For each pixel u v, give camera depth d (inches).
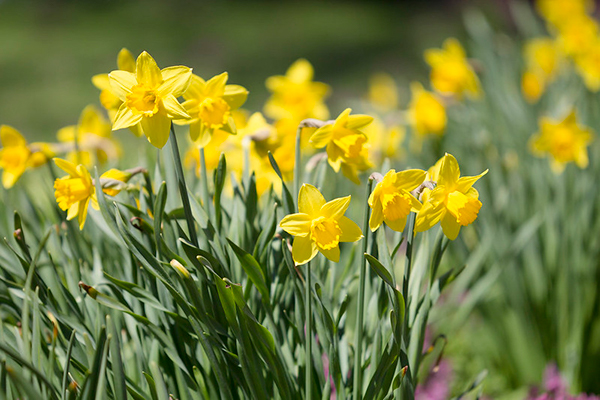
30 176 103.9
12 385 69.6
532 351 90.3
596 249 87.0
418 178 69.2
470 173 99.8
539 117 115.0
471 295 87.0
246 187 75.2
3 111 356.2
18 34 517.3
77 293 73.9
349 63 404.5
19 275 75.0
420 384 87.4
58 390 70.9
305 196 68.9
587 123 106.8
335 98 313.0
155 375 69.8
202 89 71.7
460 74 103.8
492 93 116.1
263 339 70.5
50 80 410.0
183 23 524.1
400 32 465.4
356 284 79.1
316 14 527.5
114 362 68.5
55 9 571.2
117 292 73.5
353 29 480.4
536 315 89.6
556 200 88.7
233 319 70.2
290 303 74.9
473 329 103.0
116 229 70.6
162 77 69.2
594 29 112.3
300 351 72.8
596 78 109.5
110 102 73.2
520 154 106.5
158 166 75.0
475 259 87.4
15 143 77.6
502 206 91.3
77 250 76.4
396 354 70.7
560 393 86.3
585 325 86.9
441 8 501.4
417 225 69.4
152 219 72.5
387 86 154.5
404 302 69.9
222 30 496.4
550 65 127.4
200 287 71.9
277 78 89.4
